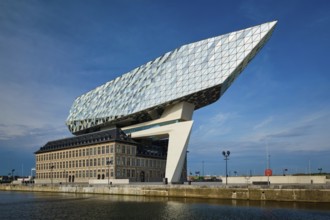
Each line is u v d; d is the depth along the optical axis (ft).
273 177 253.65
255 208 159.02
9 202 205.67
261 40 278.46
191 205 173.99
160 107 343.67
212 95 315.58
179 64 320.91
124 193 253.65
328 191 175.94
